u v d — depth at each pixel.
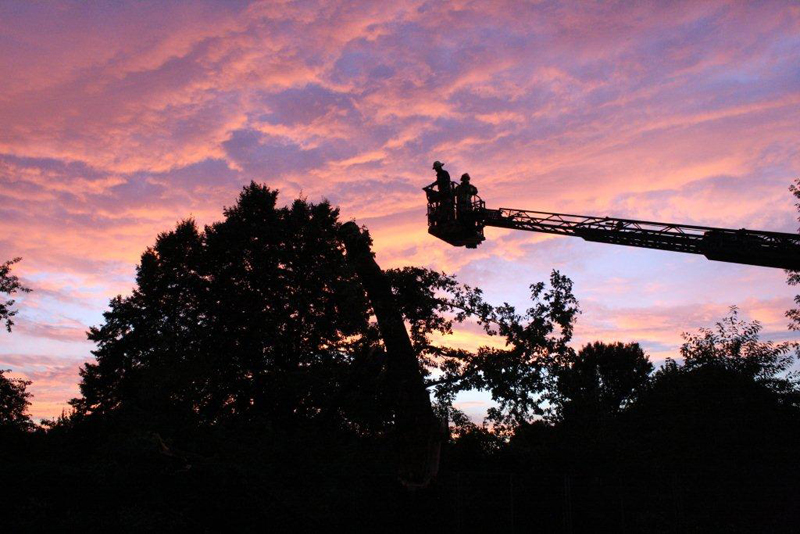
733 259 24.48
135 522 13.77
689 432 21.42
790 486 18.25
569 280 23.91
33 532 12.89
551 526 18.83
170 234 34.12
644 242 26.67
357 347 26.83
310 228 33.12
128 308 36.28
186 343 30.09
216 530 14.72
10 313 31.84
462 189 30.36
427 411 21.56
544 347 23.45
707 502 18.72
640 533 18.55
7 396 30.94
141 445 14.66
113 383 38.72
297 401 26.47
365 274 25.75
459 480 18.73
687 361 23.53
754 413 21.00
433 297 25.44
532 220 29.41
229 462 17.09
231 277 32.25
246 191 34.09
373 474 18.08
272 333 30.20
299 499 16.28
